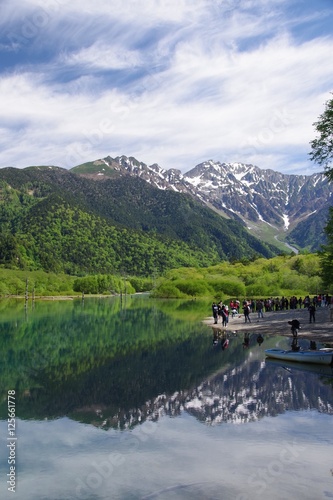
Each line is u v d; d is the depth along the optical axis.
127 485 12.08
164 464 13.30
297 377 23.59
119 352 34.53
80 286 180.00
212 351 33.12
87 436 15.88
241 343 36.38
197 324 54.22
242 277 149.38
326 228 46.25
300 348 31.83
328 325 42.97
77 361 30.89
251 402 19.14
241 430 15.86
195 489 11.81
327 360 26.58
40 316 74.06
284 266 140.75
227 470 12.83
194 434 15.66
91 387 22.86
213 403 19.22
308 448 14.17
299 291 117.81
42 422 17.47
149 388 22.25
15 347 38.16
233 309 60.50
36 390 22.45
